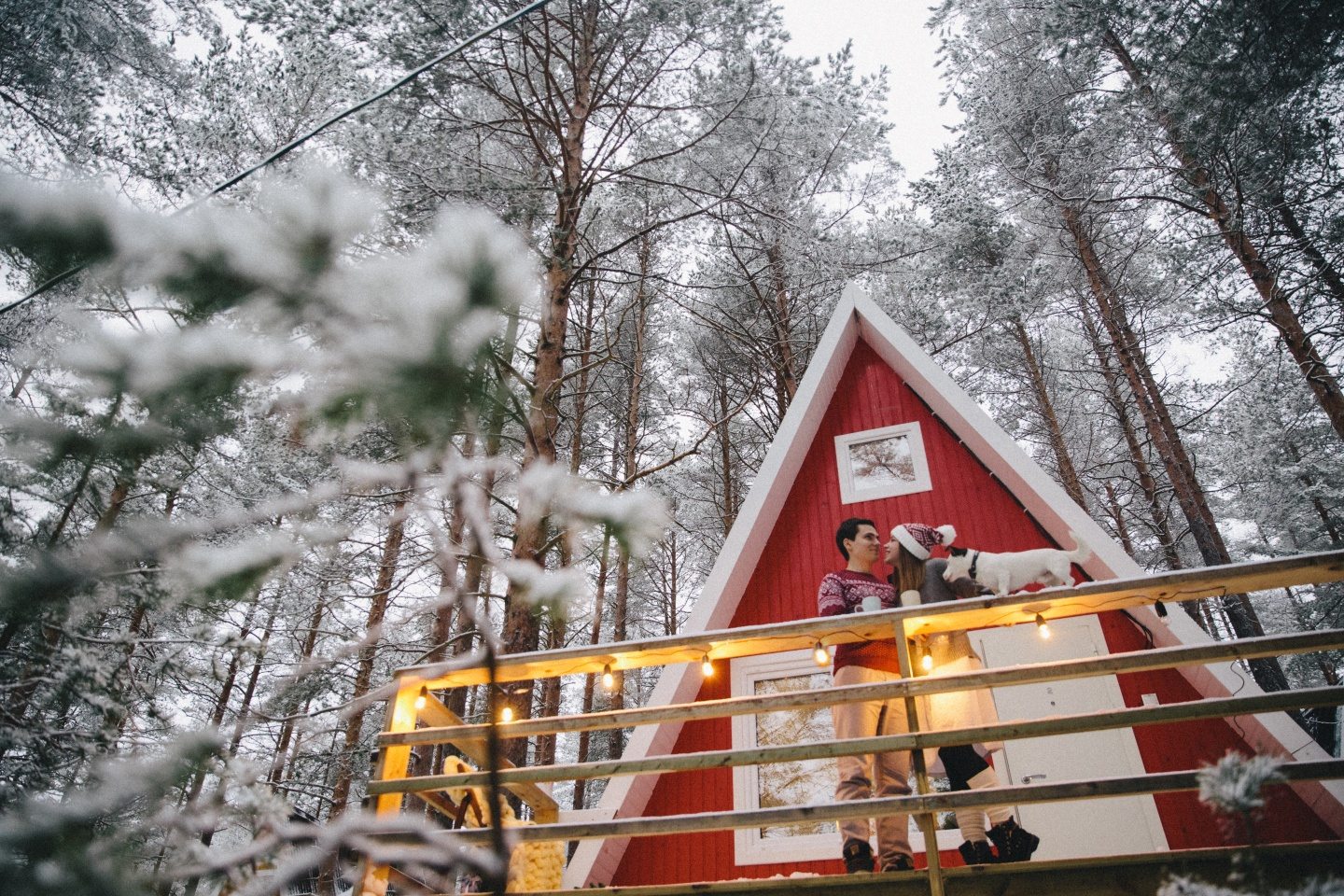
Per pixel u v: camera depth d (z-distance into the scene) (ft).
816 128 33.65
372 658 31.19
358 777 38.68
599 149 32.14
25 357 5.45
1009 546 23.57
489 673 6.00
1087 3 34.65
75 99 35.45
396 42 28.48
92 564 6.17
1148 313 51.62
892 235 44.93
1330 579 12.42
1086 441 59.98
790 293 48.80
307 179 4.78
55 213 4.35
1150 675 19.89
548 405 26.78
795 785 20.81
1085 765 19.16
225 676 10.30
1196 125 30.96
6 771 10.03
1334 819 16.30
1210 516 42.06
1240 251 35.58
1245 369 53.42
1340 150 32.27
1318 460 51.88
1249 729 17.88
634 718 13.62
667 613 62.23
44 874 4.74
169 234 4.50
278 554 6.52
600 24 33.14
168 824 6.09
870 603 15.26
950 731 11.97
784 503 26.78
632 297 56.18
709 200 39.29
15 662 9.43
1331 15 25.86
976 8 50.06
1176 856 10.69
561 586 6.42
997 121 48.60
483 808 16.02
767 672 22.97
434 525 6.97
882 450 27.09
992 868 11.21
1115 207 44.47
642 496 6.14
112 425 5.94
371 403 5.10
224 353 4.77
